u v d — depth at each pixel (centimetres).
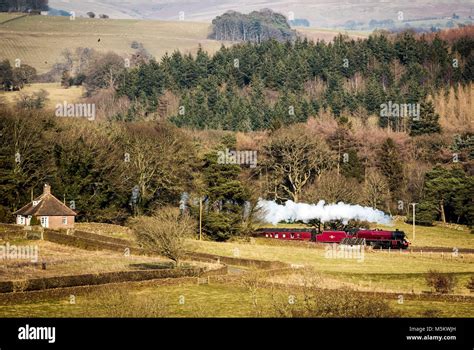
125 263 19375
